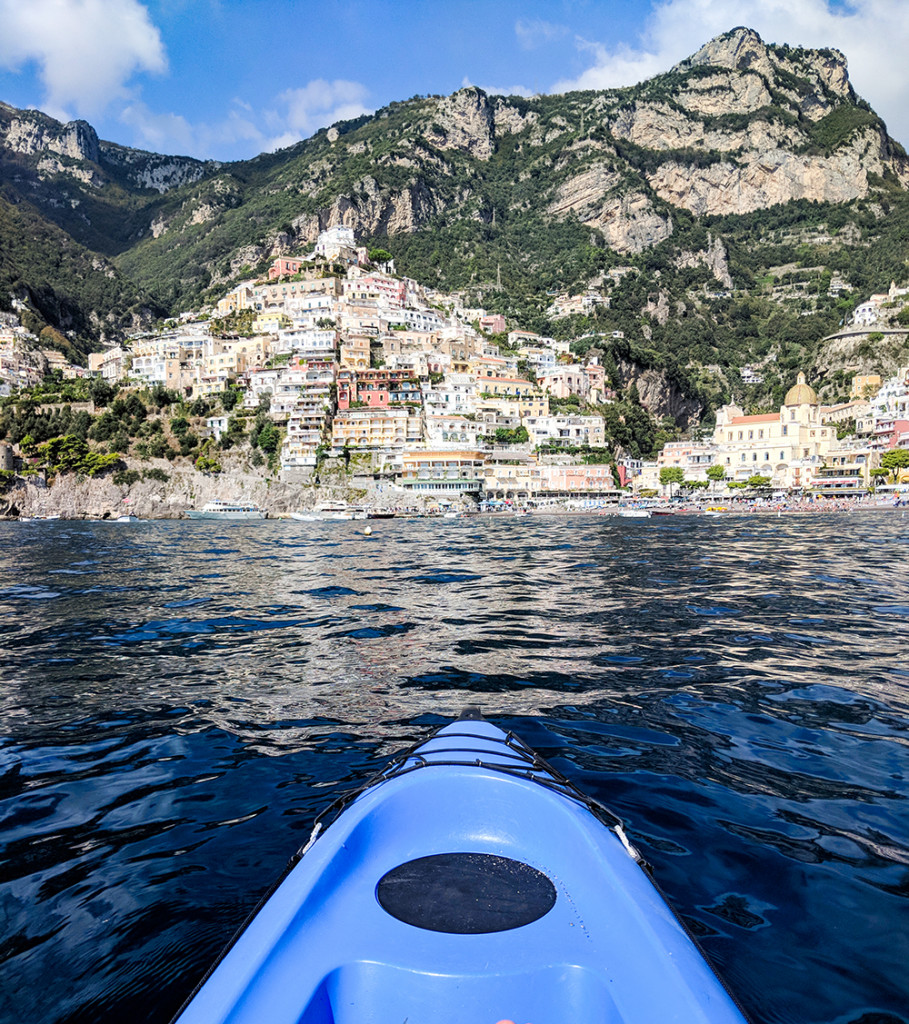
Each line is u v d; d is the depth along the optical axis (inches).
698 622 812.0
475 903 213.9
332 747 415.5
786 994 206.7
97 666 619.5
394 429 6122.1
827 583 1167.0
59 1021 200.4
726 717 466.0
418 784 270.4
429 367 7126.0
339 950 187.8
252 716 475.2
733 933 235.3
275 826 315.9
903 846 295.3
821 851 290.5
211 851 294.4
